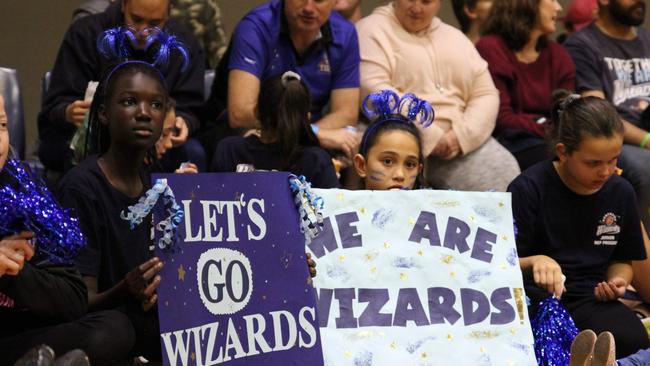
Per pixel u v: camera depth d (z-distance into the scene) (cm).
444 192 441
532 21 678
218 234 389
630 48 730
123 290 398
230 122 598
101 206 427
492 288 436
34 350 321
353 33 625
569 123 495
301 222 406
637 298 561
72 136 573
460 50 648
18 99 596
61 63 590
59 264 387
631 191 514
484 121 636
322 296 421
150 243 435
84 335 391
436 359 423
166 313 374
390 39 641
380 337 421
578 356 433
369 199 434
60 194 427
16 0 848
